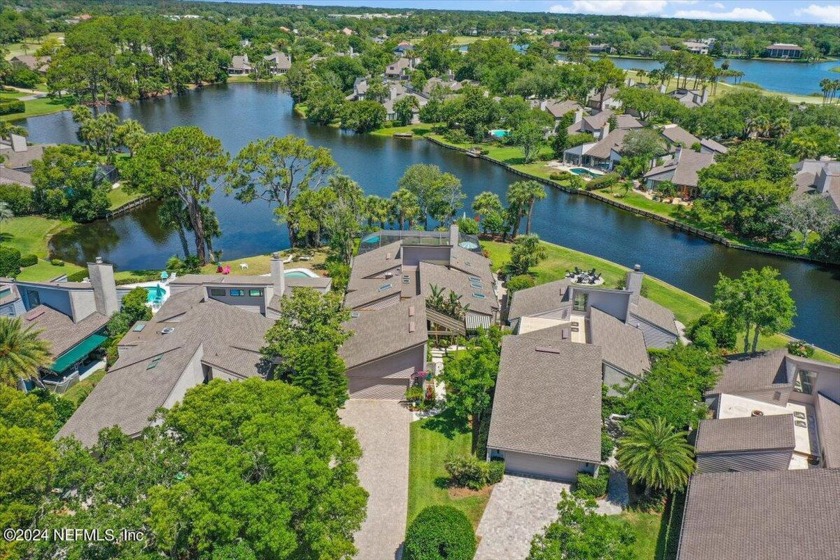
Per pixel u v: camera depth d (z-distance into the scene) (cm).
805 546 2712
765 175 9712
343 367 4184
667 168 11206
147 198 10156
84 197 9069
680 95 17888
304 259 7562
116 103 17712
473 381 4109
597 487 3634
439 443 4162
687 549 2970
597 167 12669
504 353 4303
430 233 7194
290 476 2566
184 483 2481
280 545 2417
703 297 7100
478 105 15162
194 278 5675
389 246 6825
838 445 3631
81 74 15362
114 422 3703
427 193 8494
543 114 14912
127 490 2538
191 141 6900
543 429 3806
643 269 7950
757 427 3628
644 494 3688
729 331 5428
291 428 2792
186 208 7425
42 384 4541
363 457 3984
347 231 7294
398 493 3675
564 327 4788
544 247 8119
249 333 4725
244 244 8400
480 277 6312
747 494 3102
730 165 9950
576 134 13788
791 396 4175
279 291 5375
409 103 16438
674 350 4703
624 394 4291
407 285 5706
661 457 3484
